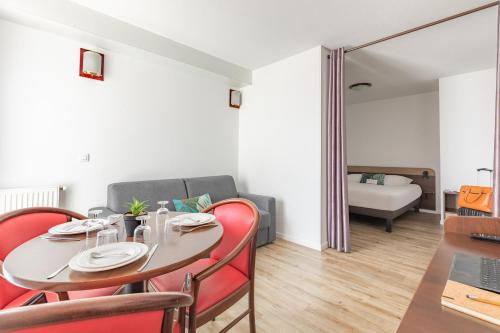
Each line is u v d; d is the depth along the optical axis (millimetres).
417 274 2248
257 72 3570
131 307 472
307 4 2064
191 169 3266
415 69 3559
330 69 2891
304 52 2984
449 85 3869
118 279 755
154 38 2590
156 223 1365
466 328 476
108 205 2373
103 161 2510
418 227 3861
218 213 1570
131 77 2686
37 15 1906
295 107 3090
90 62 2320
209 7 2131
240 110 3852
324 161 2912
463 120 3760
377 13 2168
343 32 2506
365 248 2922
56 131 2223
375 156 5621
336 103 2857
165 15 2264
